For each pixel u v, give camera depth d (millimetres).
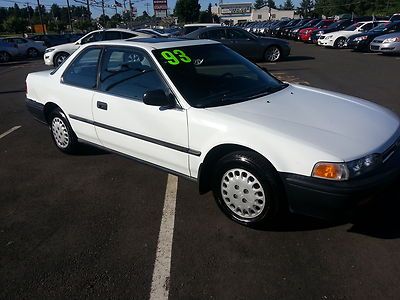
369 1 68000
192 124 3141
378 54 16562
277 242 2904
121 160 4680
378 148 2709
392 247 2787
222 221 3227
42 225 3273
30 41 24266
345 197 2520
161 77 3436
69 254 2859
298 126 2857
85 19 71375
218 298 2381
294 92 3727
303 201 2666
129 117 3662
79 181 4125
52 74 4723
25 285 2547
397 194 3475
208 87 3447
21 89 10586
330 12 77125
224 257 2766
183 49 3770
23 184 4109
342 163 2529
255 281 2510
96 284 2535
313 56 16344
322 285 2445
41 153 5047
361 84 9117
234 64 3953
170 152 3402
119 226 3219
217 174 3129
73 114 4367
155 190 3846
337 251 2768
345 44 19906
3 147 5367
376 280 2471
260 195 2910
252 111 3109
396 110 6590
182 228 3152
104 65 3998
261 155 2803
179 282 2531
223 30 13953
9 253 2893
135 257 2801
